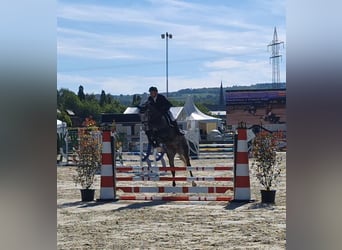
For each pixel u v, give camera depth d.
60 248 6.37
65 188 13.45
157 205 10.29
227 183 14.83
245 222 8.16
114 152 11.14
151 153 18.86
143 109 13.01
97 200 10.95
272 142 10.32
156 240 6.86
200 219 8.51
